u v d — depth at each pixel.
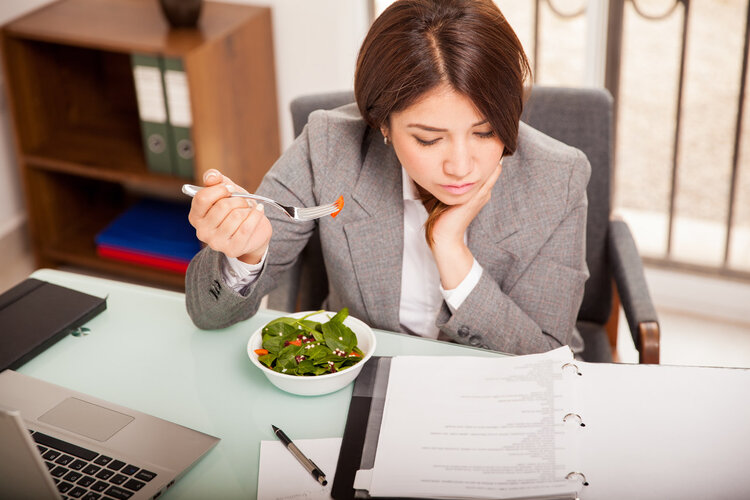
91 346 1.10
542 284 1.22
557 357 1.01
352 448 0.90
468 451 0.88
